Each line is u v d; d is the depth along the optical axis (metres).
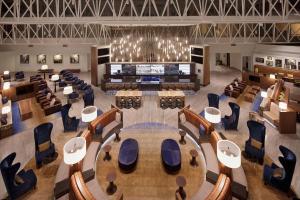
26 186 7.29
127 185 8.07
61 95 17.83
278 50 20.58
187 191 7.80
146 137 11.26
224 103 15.96
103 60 20.52
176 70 19.41
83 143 7.19
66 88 14.62
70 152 7.10
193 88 18.80
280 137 10.97
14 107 14.93
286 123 11.20
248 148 9.02
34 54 24.64
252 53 23.45
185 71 19.41
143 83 18.58
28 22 17.17
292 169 6.97
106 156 9.45
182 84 18.75
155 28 22.84
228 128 11.72
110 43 22.25
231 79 22.86
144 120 13.18
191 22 17.05
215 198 5.81
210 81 22.08
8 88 15.44
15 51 24.50
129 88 18.75
